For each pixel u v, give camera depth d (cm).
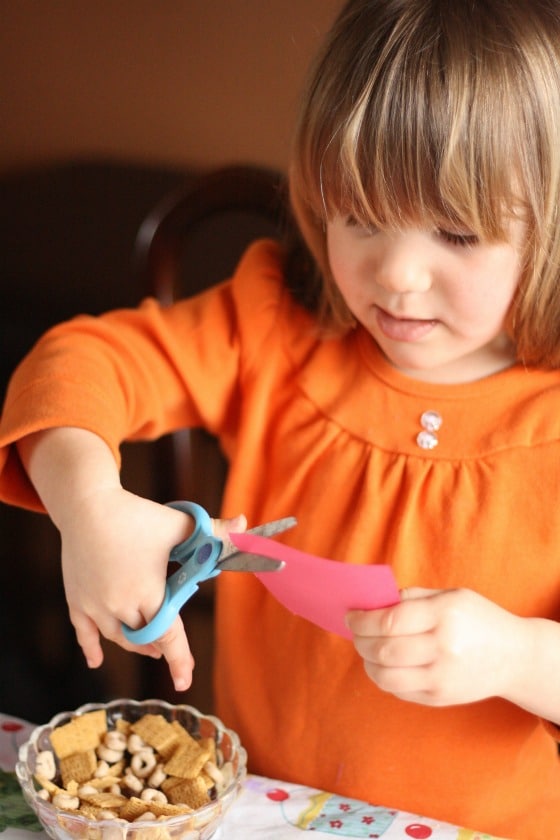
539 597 88
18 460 86
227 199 113
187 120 130
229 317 103
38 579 150
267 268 104
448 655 70
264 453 100
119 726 81
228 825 75
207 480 134
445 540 89
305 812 77
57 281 140
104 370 93
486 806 89
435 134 75
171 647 71
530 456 89
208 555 67
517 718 88
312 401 97
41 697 147
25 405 85
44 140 136
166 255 115
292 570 63
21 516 148
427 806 90
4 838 72
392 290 79
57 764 77
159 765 76
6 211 140
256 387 100
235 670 99
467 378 92
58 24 131
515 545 88
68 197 137
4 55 134
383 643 69
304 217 91
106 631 73
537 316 84
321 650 93
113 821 66
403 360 87
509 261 79
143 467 140
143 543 72
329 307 97
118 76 131
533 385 91
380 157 76
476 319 81
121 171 134
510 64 75
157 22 127
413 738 90
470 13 77
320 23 120
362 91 77
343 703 92
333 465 94
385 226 77
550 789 92
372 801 91
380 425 93
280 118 125
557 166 77
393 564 90
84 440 82
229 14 124
